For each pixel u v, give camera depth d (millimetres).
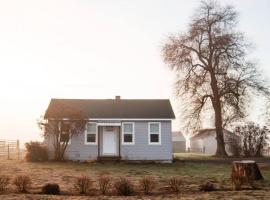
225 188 17297
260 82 47062
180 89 49094
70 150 36094
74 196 14727
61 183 19250
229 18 48500
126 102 40594
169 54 49688
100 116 36719
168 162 36562
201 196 14789
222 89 46875
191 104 48812
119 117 36812
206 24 48500
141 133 37000
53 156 35562
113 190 16312
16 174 23484
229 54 47188
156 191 16219
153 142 37000
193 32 48719
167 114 37469
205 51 48062
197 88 48125
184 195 15086
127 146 36781
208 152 75500
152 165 33031
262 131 47562
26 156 34938
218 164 34406
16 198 13922
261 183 18500
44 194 15258
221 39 47094
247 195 14984
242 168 19141
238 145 48188
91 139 36594
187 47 49375
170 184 17609
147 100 41375
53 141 35531
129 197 14578
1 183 16250
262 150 47844
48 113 35344
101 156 36156
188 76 49000
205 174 24609
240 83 46656
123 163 34875
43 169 27188
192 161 38469
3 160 36438
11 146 47406
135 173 25312
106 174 24438
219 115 47188
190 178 21781
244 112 47000
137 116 36969
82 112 35750
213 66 47875
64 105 35625
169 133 37125
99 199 14008
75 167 29438
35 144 35188
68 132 35281
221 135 47344
